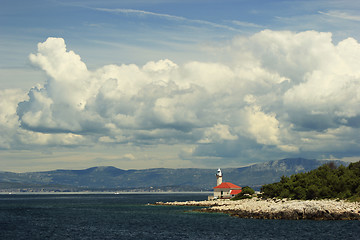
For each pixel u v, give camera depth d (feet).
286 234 284.41
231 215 415.03
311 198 438.40
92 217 463.83
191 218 405.39
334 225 319.47
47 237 292.61
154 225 357.82
